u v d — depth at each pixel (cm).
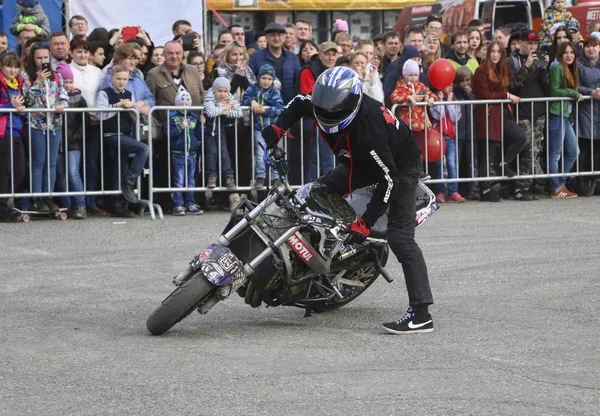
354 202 828
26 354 721
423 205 831
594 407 585
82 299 925
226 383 639
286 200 782
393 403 593
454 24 2497
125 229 1353
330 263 809
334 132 756
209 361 697
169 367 682
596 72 1666
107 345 749
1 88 1395
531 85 1650
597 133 1683
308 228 793
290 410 580
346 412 576
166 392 620
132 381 646
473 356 708
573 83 1647
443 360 698
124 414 577
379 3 2792
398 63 1595
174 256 1146
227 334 788
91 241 1252
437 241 1234
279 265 784
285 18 2770
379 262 853
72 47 1483
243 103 1528
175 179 1493
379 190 754
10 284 994
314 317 855
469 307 881
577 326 802
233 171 1538
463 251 1162
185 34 1714
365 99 766
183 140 1483
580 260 1097
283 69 1570
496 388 625
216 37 2733
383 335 781
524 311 862
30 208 1473
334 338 771
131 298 930
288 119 828
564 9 2052
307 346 744
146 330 804
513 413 574
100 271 1060
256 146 1522
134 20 1945
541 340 755
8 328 809
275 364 689
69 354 721
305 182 1557
